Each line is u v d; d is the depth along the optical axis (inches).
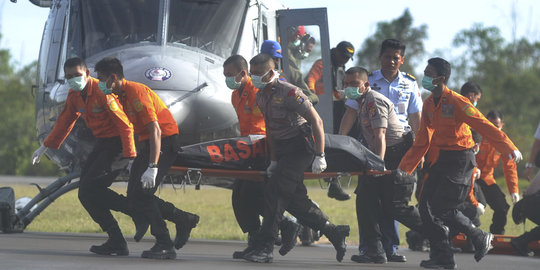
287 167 777.6
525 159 5748.0
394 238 908.0
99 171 816.3
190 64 1034.7
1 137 7258.9
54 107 1122.0
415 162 824.9
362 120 870.4
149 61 1019.3
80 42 1115.3
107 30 1096.8
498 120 1244.5
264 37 1190.9
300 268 759.7
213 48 1093.1
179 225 845.2
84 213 1761.8
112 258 794.8
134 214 830.5
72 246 955.3
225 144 828.6
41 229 1298.0
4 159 7066.9
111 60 764.6
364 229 861.8
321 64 1209.4
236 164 823.1
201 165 815.7
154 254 804.0
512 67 7568.9
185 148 819.4
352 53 1237.7
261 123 859.4
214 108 1014.4
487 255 1012.5
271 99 774.5
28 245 944.3
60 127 879.1
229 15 1123.3
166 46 1063.6
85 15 1122.0
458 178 804.6
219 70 1057.5
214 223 1601.9
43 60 1267.2
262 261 795.4
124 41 1082.7
